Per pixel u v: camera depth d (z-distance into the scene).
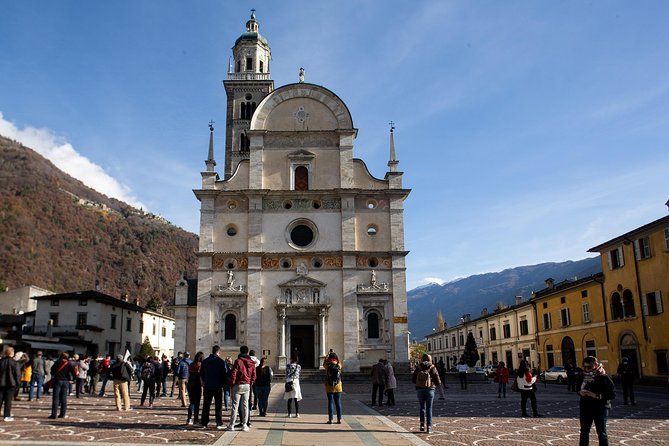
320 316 51.75
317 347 51.84
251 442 16.48
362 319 52.31
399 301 52.59
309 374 48.91
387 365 28.80
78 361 31.81
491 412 26.17
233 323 52.41
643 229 46.38
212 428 19.34
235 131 75.88
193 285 59.72
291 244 53.66
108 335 70.88
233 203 54.84
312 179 55.62
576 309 59.53
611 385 14.42
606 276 53.19
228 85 77.19
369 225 54.75
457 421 22.53
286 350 51.66
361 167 56.03
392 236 54.06
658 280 45.09
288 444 16.27
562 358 63.16
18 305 79.38
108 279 144.62
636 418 23.86
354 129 56.19
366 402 30.77
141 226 177.50
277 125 56.84
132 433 17.83
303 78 58.66
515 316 78.50
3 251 127.44
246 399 19.03
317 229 54.19
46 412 23.94
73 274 137.38
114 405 27.67
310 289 52.56
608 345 52.78
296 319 52.62
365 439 17.42
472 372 52.84
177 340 54.66
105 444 15.33
